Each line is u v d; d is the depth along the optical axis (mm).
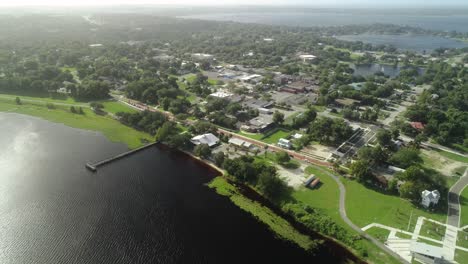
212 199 139250
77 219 124125
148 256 106938
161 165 169250
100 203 134750
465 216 125938
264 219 126500
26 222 121750
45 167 163375
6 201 134125
